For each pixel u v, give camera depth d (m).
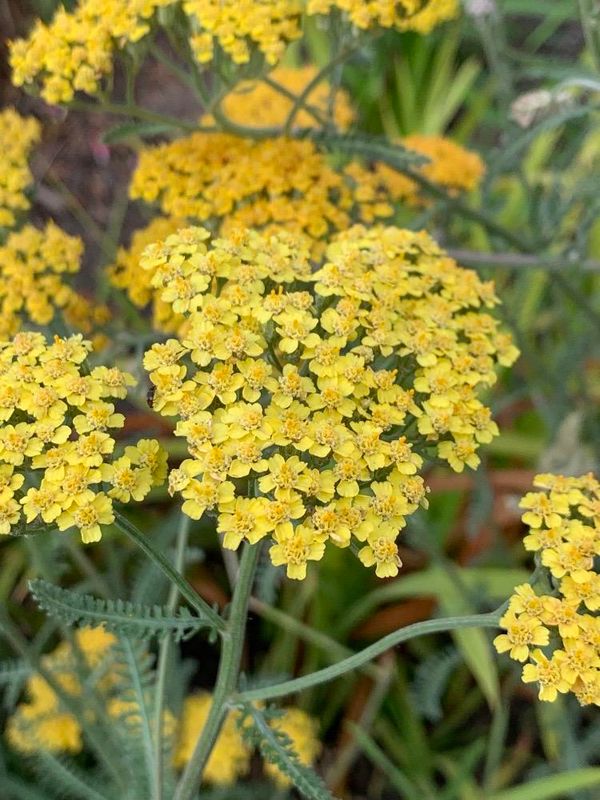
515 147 0.37
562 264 0.39
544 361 0.50
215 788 0.39
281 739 0.28
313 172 0.33
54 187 0.59
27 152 0.34
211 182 0.33
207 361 0.25
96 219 0.59
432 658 0.41
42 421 0.25
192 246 0.27
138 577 0.37
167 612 0.26
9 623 0.32
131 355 0.41
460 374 0.27
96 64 0.31
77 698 0.37
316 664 0.42
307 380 0.25
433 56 0.63
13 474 0.25
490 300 0.29
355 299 0.27
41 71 0.32
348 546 0.25
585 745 0.40
